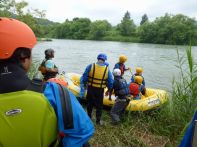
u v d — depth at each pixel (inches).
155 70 871.1
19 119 47.3
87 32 3430.1
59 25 3499.0
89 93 241.4
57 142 50.6
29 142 47.7
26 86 48.9
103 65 241.0
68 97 51.0
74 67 913.5
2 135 46.6
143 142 197.9
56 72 242.4
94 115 268.8
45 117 48.6
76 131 50.2
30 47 50.7
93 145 191.9
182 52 1648.6
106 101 298.8
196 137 79.0
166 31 2618.1
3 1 554.3
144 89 323.0
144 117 250.8
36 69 295.0
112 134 211.6
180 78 235.6
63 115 49.3
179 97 221.0
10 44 48.5
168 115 230.8
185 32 2113.7
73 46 1934.1
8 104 47.1
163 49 1899.6
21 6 574.2
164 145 199.2
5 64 48.3
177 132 214.2
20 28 50.4
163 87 605.9
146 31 2817.4
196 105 216.1
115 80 252.7
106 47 1985.7
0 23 49.6
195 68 213.8
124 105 252.7
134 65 1009.5
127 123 238.5
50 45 1919.3
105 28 3398.1
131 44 2564.0
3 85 47.4
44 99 49.2
